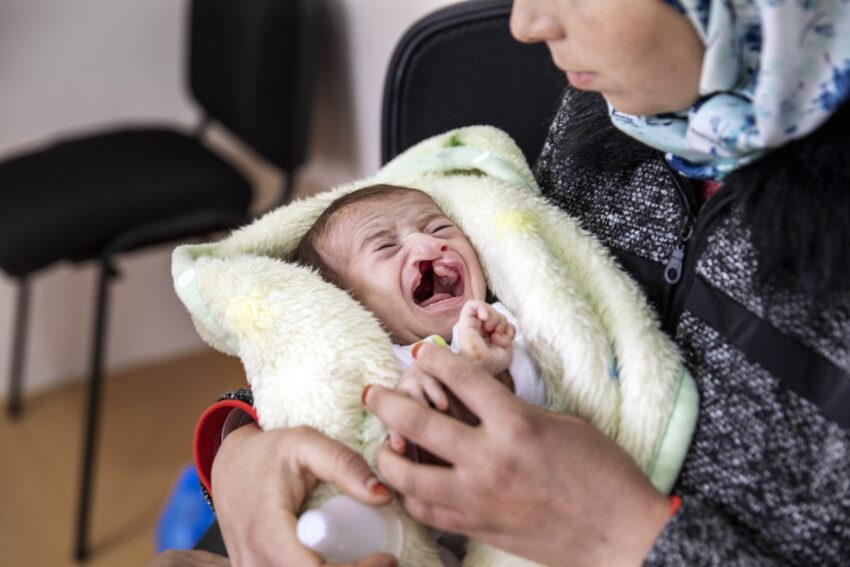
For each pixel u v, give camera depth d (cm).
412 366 65
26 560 188
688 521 57
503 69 97
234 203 180
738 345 62
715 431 64
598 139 76
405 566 63
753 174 59
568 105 82
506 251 77
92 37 213
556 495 57
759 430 61
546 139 90
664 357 67
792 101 54
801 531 59
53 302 227
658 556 56
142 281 233
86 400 229
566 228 77
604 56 56
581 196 80
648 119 62
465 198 84
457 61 99
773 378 60
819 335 58
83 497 185
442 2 154
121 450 214
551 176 83
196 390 231
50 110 216
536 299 72
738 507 62
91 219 169
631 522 58
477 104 100
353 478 61
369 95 185
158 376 236
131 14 214
